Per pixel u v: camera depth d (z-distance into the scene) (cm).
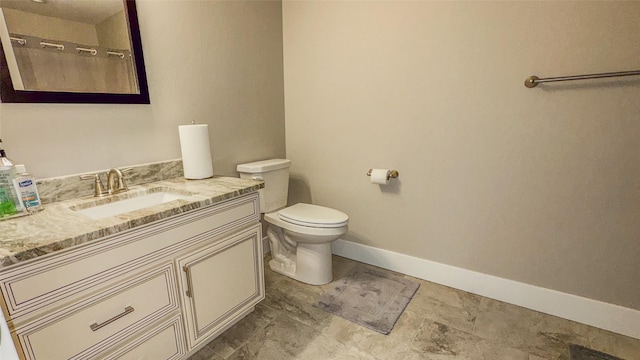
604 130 133
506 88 150
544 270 159
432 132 176
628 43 123
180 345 119
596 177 138
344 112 205
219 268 131
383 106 189
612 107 130
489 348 137
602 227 141
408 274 203
